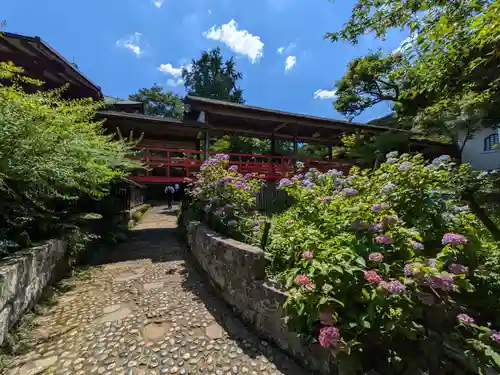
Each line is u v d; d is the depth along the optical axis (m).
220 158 4.00
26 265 2.22
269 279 2.08
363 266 1.48
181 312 2.42
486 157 10.12
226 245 2.60
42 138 2.63
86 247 4.21
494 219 2.78
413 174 2.04
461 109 6.28
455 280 1.40
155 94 21.08
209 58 22.00
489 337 1.21
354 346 1.30
